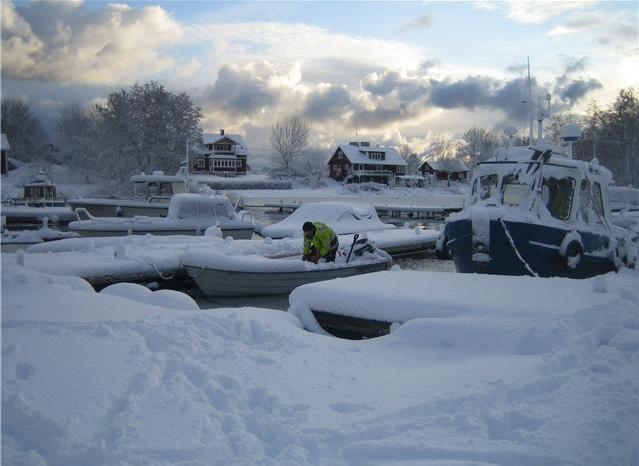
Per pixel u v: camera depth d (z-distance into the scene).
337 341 6.36
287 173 95.12
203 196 21.89
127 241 16.64
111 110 70.38
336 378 4.98
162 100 70.31
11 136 80.69
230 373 4.89
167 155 68.69
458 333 6.12
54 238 23.19
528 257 10.67
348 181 96.69
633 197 32.47
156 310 7.19
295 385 4.75
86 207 27.81
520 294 7.44
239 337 6.07
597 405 4.13
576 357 5.29
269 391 4.55
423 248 21.28
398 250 20.08
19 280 8.23
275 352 5.62
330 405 4.31
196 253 12.39
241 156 93.88
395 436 3.75
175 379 4.60
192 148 78.38
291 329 6.61
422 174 118.19
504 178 11.53
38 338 5.42
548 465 3.36
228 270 11.86
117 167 63.53
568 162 11.52
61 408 3.91
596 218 11.91
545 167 11.25
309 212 21.89
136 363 4.82
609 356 5.21
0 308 6.72
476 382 4.66
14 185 59.28
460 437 3.73
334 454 3.60
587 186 11.82
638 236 14.48
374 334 7.46
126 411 3.96
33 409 3.81
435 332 6.23
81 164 67.94
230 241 17.05
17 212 32.16
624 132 53.25
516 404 4.23
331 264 12.49
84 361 4.81
